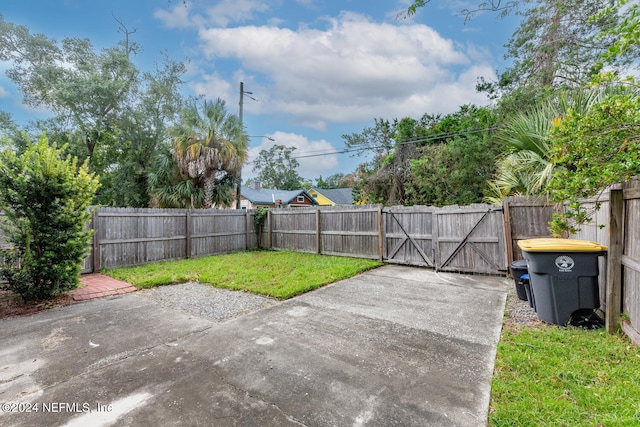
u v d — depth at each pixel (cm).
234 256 849
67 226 464
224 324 356
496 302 426
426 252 677
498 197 670
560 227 329
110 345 303
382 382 232
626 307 295
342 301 439
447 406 202
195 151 1007
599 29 689
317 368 254
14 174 420
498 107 874
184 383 234
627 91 320
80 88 1311
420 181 977
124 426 188
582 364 246
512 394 210
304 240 919
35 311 409
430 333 322
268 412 200
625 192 295
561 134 292
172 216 801
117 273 622
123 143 1451
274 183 3972
